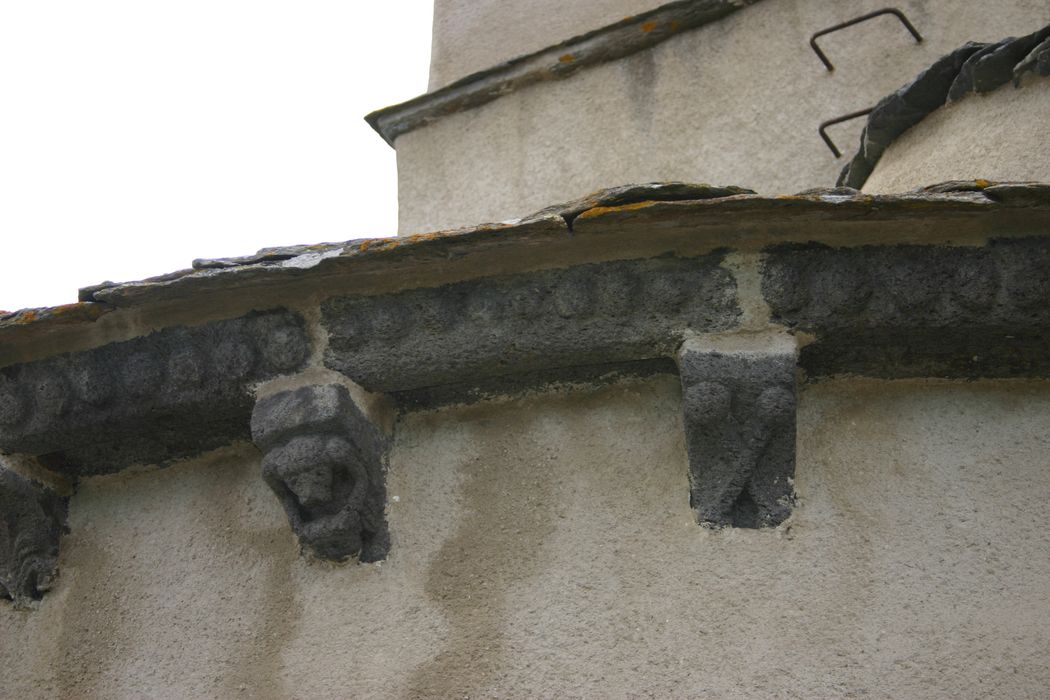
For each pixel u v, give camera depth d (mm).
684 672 3129
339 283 3416
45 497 3748
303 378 3447
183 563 3611
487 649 3252
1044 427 3336
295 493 3395
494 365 3412
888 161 4398
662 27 5566
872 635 3113
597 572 3279
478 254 3326
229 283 3369
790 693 3072
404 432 3561
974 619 3117
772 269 3273
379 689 3271
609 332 3328
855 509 3264
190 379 3500
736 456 3270
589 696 3145
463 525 3420
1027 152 3822
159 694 3451
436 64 6199
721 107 5359
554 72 5750
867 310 3256
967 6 5109
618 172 5441
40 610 3693
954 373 3406
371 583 3408
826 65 5188
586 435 3453
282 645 3404
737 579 3207
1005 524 3223
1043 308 3244
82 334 3582
